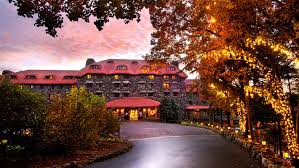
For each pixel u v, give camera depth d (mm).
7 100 12352
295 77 19625
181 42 15336
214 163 14273
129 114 64438
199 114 69375
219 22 13188
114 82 65938
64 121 14961
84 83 65625
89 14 8156
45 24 7934
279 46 12109
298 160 13031
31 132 13719
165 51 15672
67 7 7980
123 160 15781
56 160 13531
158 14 13367
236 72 22281
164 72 67438
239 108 31359
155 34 14508
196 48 15578
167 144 24469
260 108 27312
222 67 23266
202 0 12188
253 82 22469
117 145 21688
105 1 7973
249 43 13742
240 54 15219
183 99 68312
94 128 18656
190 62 17719
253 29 12945
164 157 16641
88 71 65062
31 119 13125
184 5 12789
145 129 40094
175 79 68062
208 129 44188
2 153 12125
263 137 30531
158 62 16344
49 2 7777
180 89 68500
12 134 13281
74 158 14555
